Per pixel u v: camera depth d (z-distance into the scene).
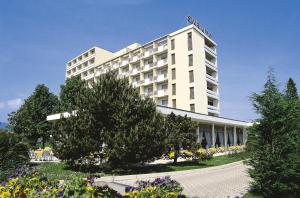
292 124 11.25
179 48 49.91
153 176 16.23
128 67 59.72
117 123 16.62
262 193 11.20
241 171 19.33
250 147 11.64
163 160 24.22
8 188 6.78
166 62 50.28
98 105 16.66
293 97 12.62
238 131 47.84
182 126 21.27
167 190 7.47
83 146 16.41
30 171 8.69
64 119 18.02
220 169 20.78
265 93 11.82
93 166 18.78
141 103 17.36
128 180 14.92
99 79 18.14
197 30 49.91
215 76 55.00
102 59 74.94
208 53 53.03
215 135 40.81
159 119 17.61
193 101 46.28
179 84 48.56
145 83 52.88
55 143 17.91
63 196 5.74
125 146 15.57
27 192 6.56
